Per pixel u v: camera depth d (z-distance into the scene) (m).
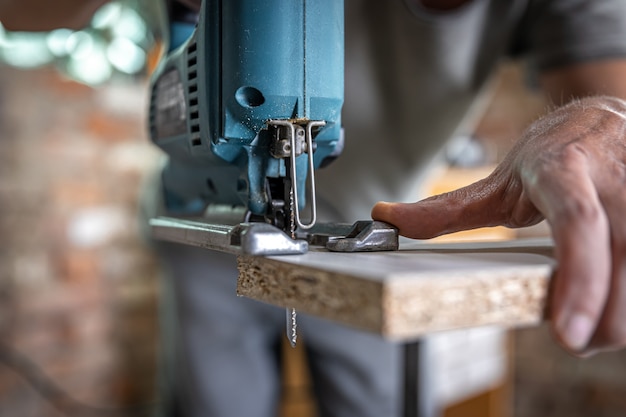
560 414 1.97
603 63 1.02
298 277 0.43
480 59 1.14
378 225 0.55
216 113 0.55
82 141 1.81
